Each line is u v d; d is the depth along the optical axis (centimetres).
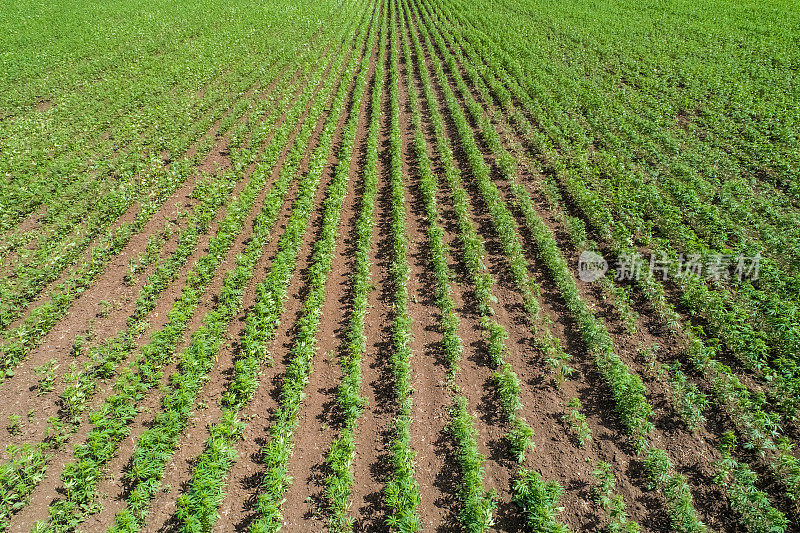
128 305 1478
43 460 1022
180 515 899
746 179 1994
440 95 3041
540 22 4428
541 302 1470
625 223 1761
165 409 1160
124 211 1870
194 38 4022
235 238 1767
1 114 2573
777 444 1042
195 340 1272
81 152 2230
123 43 3734
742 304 1373
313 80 3105
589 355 1288
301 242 1720
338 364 1284
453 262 1653
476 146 2291
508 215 1759
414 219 1880
